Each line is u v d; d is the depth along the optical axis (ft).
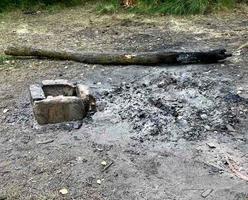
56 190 6.09
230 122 7.61
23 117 7.84
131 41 11.63
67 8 14.83
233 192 6.01
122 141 7.17
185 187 6.12
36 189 6.11
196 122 7.61
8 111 8.04
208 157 6.74
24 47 10.27
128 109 8.04
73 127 7.52
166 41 11.54
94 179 6.30
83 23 13.21
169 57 9.82
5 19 13.67
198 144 7.06
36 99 7.55
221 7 13.76
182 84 8.93
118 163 6.64
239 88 8.70
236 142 7.09
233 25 12.62
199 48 10.89
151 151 6.91
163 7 13.79
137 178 6.32
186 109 8.00
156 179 6.30
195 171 6.44
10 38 11.91
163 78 9.21
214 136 7.25
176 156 6.79
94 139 7.22
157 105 8.13
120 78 9.30
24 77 9.43
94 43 11.54
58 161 6.69
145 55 9.82
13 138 7.28
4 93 8.71
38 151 6.93
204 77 9.21
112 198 5.93
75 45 11.38
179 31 12.29
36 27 12.87
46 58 10.39
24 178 6.34
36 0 14.92
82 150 6.95
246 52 10.53
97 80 9.23
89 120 7.73
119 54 9.91
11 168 6.56
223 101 8.24
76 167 6.56
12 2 14.73
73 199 5.91
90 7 14.82
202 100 8.30
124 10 14.16
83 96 7.73
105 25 13.00
